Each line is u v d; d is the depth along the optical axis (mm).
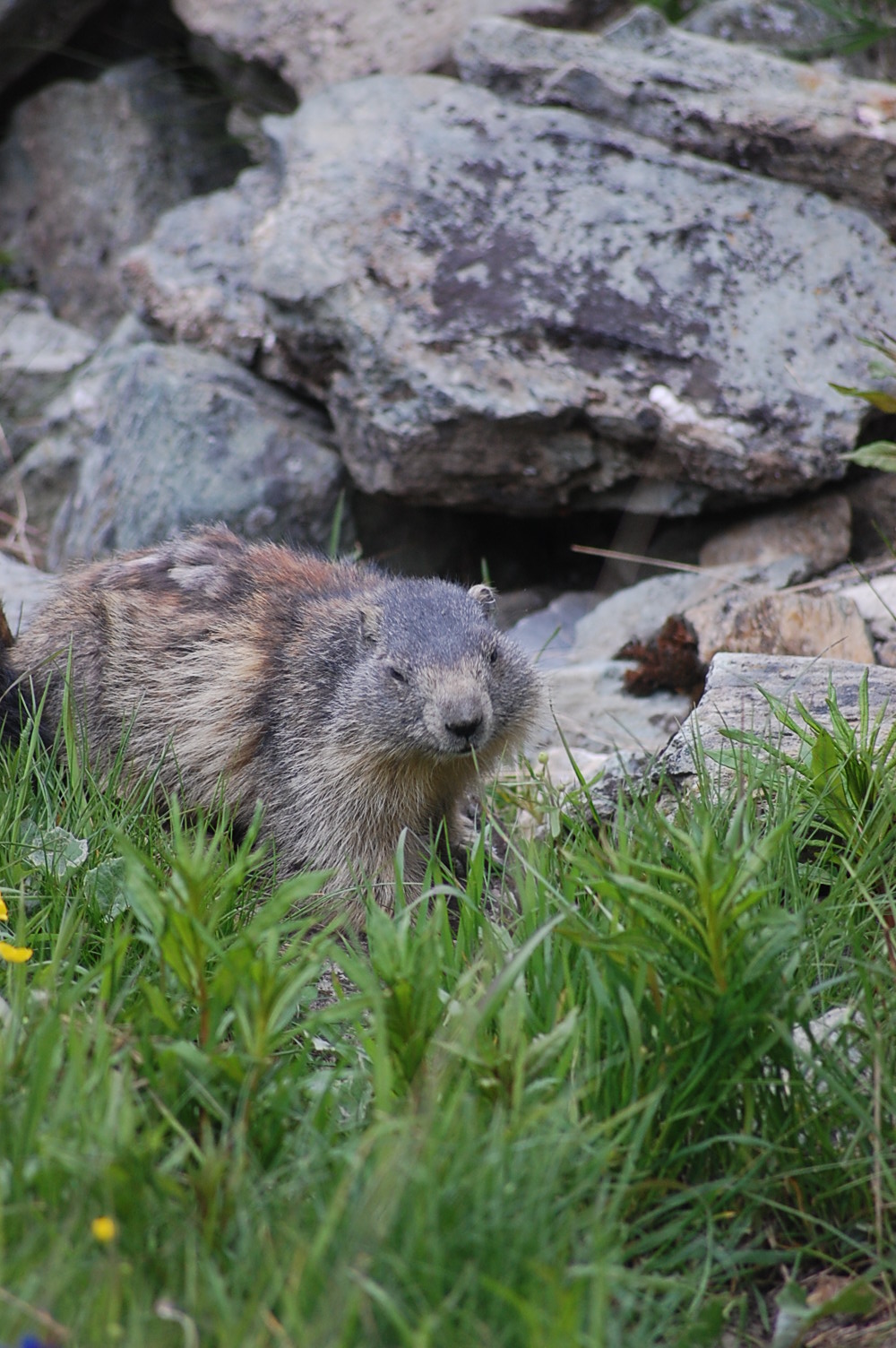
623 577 13219
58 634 9992
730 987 5625
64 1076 5586
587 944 5758
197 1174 5078
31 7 17500
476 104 13945
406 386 12484
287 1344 4312
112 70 18156
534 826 8930
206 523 12656
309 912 8469
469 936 6922
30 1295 4371
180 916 5578
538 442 12516
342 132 14031
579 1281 4371
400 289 12812
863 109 13023
